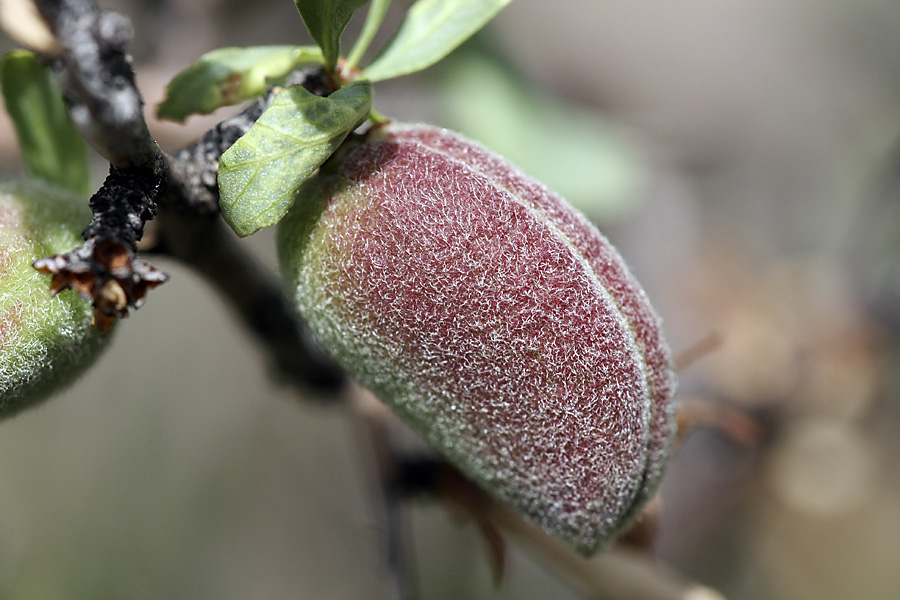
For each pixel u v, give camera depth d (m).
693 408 0.09
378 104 0.14
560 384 0.08
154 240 0.08
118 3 0.12
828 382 0.15
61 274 0.07
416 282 0.08
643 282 0.17
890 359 0.15
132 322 0.18
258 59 0.08
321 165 0.08
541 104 0.14
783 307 0.16
